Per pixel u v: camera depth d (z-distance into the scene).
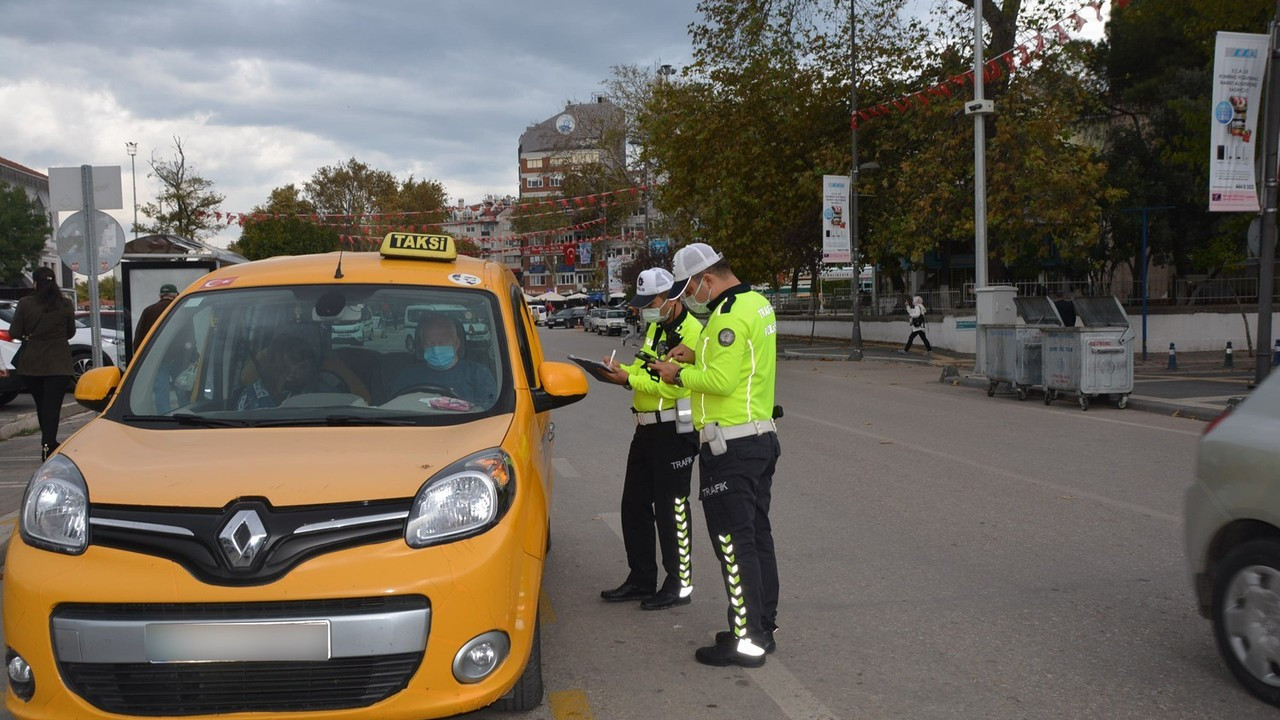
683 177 36.62
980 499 8.52
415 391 4.46
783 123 34.62
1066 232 27.70
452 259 5.33
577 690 4.48
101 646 3.36
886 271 42.25
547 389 4.73
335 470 3.67
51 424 10.51
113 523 3.46
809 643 5.07
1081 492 8.74
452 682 3.49
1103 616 5.41
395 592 3.43
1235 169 13.45
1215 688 4.41
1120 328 15.14
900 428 13.34
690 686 4.52
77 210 11.64
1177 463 10.22
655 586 5.91
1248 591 4.29
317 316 4.74
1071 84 28.41
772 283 42.16
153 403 4.40
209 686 3.39
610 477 9.96
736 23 32.28
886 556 6.71
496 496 3.71
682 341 5.66
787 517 7.92
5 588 3.52
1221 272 31.41
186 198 54.28
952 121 28.67
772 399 4.89
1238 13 18.53
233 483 3.57
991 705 4.26
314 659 3.38
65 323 10.48
